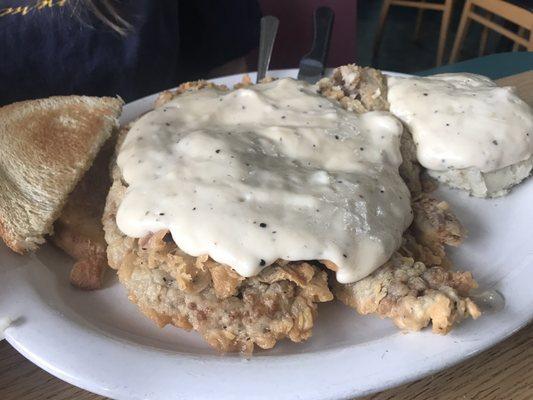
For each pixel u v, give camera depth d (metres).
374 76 0.30
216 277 0.20
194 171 0.22
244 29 0.47
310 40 0.60
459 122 0.27
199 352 0.20
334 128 0.26
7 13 0.36
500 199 0.27
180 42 0.47
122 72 0.40
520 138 0.27
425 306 0.19
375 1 1.08
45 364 0.18
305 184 0.22
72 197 0.26
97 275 0.23
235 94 0.28
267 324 0.20
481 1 0.73
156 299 0.21
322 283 0.20
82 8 0.37
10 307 0.20
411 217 0.23
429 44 0.96
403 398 0.19
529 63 0.46
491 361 0.20
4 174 0.25
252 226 0.20
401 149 0.27
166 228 0.21
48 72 0.38
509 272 0.22
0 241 0.23
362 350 0.18
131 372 0.18
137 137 0.25
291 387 0.17
